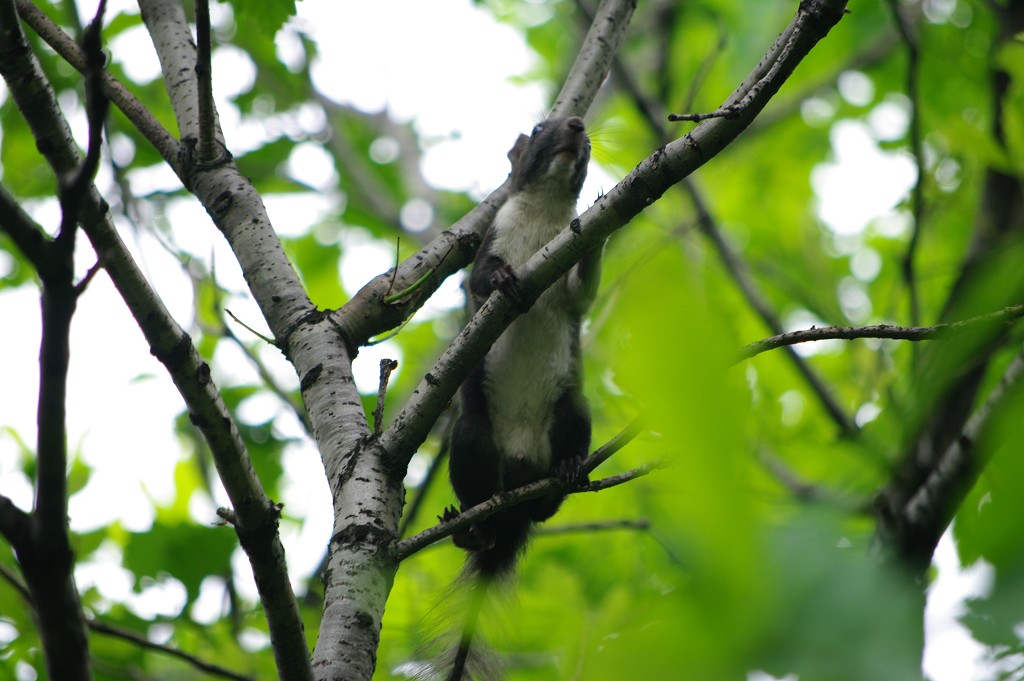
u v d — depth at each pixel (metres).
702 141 6.39
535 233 10.81
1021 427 2.47
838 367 16.77
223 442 5.94
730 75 18.42
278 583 5.96
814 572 1.76
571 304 10.30
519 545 10.16
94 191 5.70
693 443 1.44
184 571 11.31
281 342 8.23
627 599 6.27
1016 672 2.32
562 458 10.17
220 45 16.73
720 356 1.44
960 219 13.91
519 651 7.18
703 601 1.69
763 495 1.96
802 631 1.69
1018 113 8.06
